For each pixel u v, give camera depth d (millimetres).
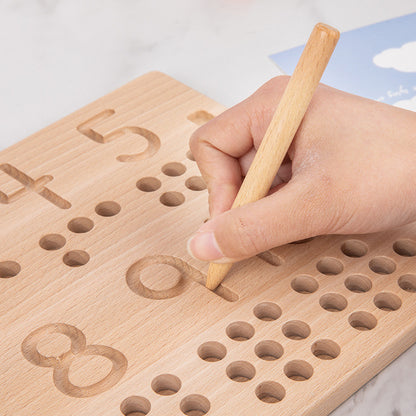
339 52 1063
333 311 712
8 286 711
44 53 1101
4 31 1136
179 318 684
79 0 1202
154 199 812
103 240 761
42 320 681
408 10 1161
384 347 661
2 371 640
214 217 691
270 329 675
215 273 694
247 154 805
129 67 1076
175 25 1148
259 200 660
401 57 1058
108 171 846
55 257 743
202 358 684
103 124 914
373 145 703
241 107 775
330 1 1186
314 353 688
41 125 982
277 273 729
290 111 640
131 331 672
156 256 750
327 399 625
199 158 791
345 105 735
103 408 611
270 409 609
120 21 1159
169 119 924
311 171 688
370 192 682
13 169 855
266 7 1178
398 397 667
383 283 722
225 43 1111
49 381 633
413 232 775
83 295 705
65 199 808
